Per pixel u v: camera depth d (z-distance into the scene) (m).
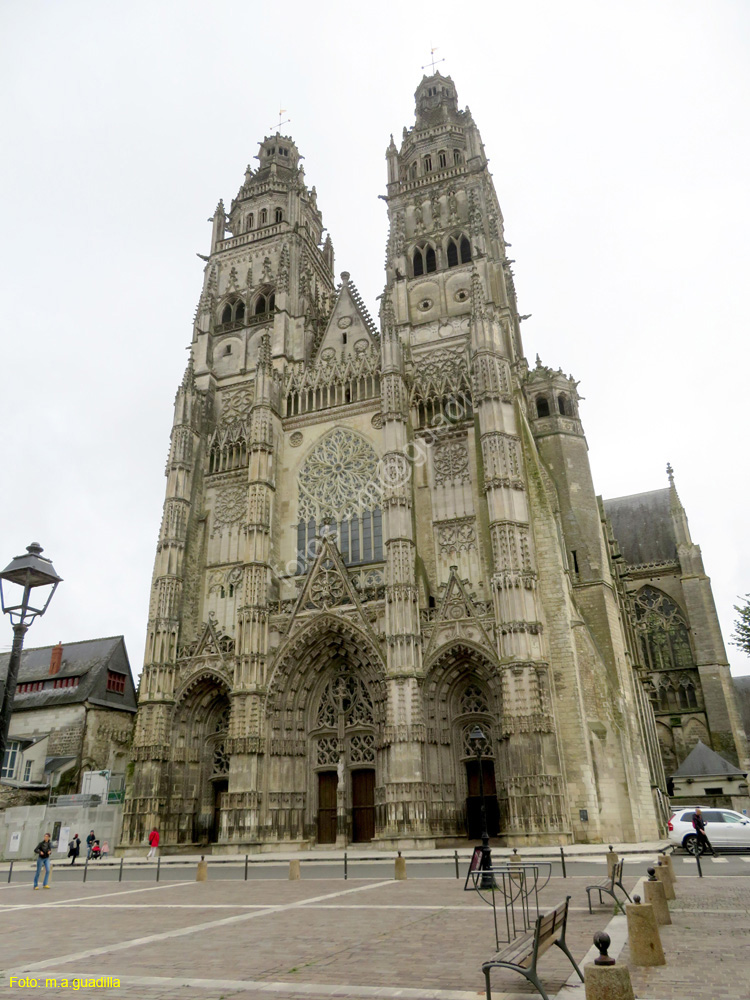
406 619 55.75
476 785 54.78
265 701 58.84
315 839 57.19
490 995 11.84
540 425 71.56
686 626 91.44
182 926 20.59
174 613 65.69
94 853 56.78
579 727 51.66
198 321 83.00
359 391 71.44
